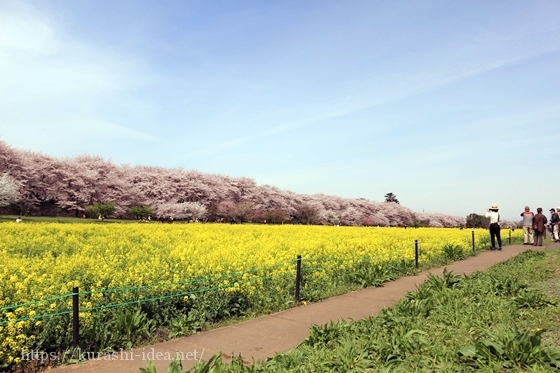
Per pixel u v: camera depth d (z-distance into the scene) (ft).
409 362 16.53
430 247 58.23
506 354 15.85
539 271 37.42
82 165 178.81
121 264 35.27
